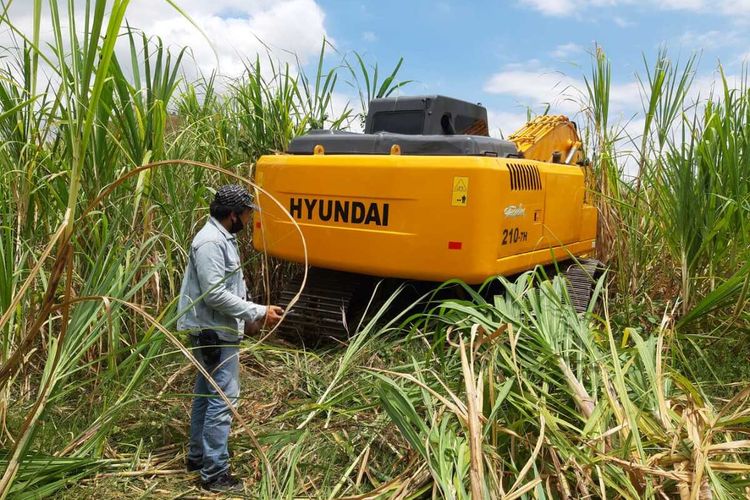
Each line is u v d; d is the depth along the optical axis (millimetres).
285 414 3826
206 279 3258
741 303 4824
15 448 2654
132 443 3654
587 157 7184
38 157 4094
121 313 4090
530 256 5301
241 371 4719
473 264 4543
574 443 3037
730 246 5273
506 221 4754
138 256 3725
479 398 2963
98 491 3158
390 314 5605
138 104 4531
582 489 2666
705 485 2641
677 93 5797
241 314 3264
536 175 5242
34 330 2322
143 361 3594
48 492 2992
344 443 3525
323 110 6602
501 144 5102
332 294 5312
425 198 4629
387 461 3391
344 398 3924
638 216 6520
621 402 3129
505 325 3324
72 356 3285
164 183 5086
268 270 5949
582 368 3469
